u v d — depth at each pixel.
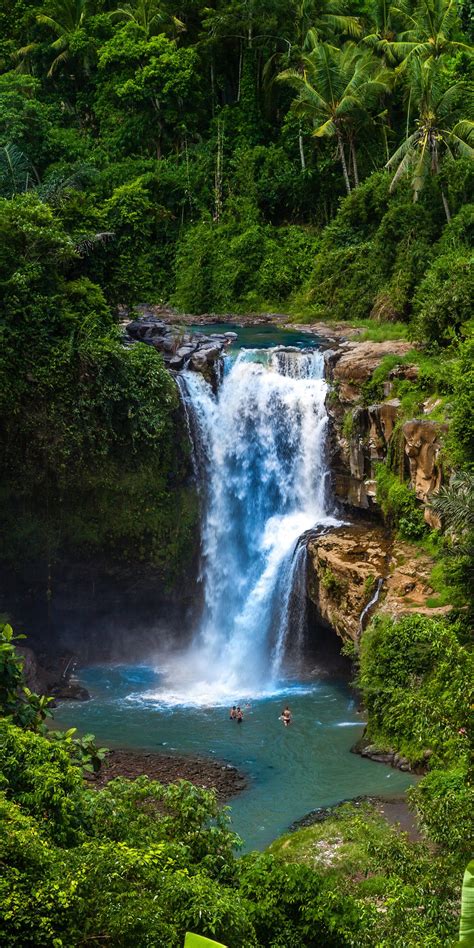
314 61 53.78
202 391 36.28
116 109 64.00
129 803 15.51
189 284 56.31
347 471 34.53
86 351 33.41
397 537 31.70
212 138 61.97
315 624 33.09
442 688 18.72
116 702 30.38
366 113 54.38
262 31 61.28
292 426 35.88
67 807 13.71
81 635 35.84
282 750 26.39
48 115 63.25
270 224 58.16
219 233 57.53
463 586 26.38
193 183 60.47
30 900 11.65
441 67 52.41
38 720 16.17
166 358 37.03
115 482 34.53
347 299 48.41
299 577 33.06
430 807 14.72
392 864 14.41
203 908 12.44
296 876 14.81
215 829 15.48
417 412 31.80
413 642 25.91
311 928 14.21
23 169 53.59
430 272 40.91
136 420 34.16
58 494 34.28
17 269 33.69
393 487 31.88
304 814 22.77
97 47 64.94
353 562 30.84
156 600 36.06
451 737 16.91
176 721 28.62
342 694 30.53
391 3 59.00
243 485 36.41
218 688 31.78
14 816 12.75
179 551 35.62
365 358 34.97
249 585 35.12
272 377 36.25
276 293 54.78
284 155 60.50
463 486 25.17
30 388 33.16
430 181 47.41
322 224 58.53
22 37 68.62
